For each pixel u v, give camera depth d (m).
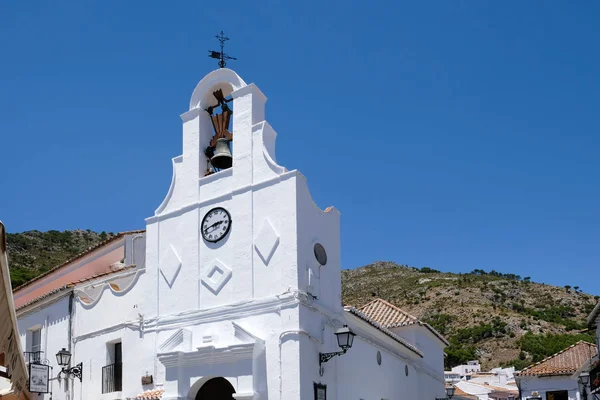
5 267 9.66
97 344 22.42
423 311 117.19
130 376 20.89
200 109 22.14
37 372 20.70
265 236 19.50
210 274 20.27
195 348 19.64
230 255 20.11
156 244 21.67
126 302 22.00
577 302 120.44
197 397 19.41
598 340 26.27
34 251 66.12
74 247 72.25
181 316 20.31
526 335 100.06
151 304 21.12
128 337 21.30
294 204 19.27
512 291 123.75
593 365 28.12
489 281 127.50
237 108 21.20
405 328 29.88
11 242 65.19
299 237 19.08
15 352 11.21
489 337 102.12
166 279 21.06
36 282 31.62
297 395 17.70
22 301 32.19
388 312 31.47
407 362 28.23
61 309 24.09
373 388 23.50
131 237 25.80
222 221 20.48
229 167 21.64
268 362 18.44
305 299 18.67
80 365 22.64
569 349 39.19
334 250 21.08
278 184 19.72
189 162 21.83
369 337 23.75
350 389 21.14
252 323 19.02
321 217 20.64
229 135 21.86
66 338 23.52
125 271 23.73
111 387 21.62
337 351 19.73
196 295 20.31
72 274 29.44
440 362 33.06
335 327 20.22
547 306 117.75
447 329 108.06
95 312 22.88
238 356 18.42
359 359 22.50
